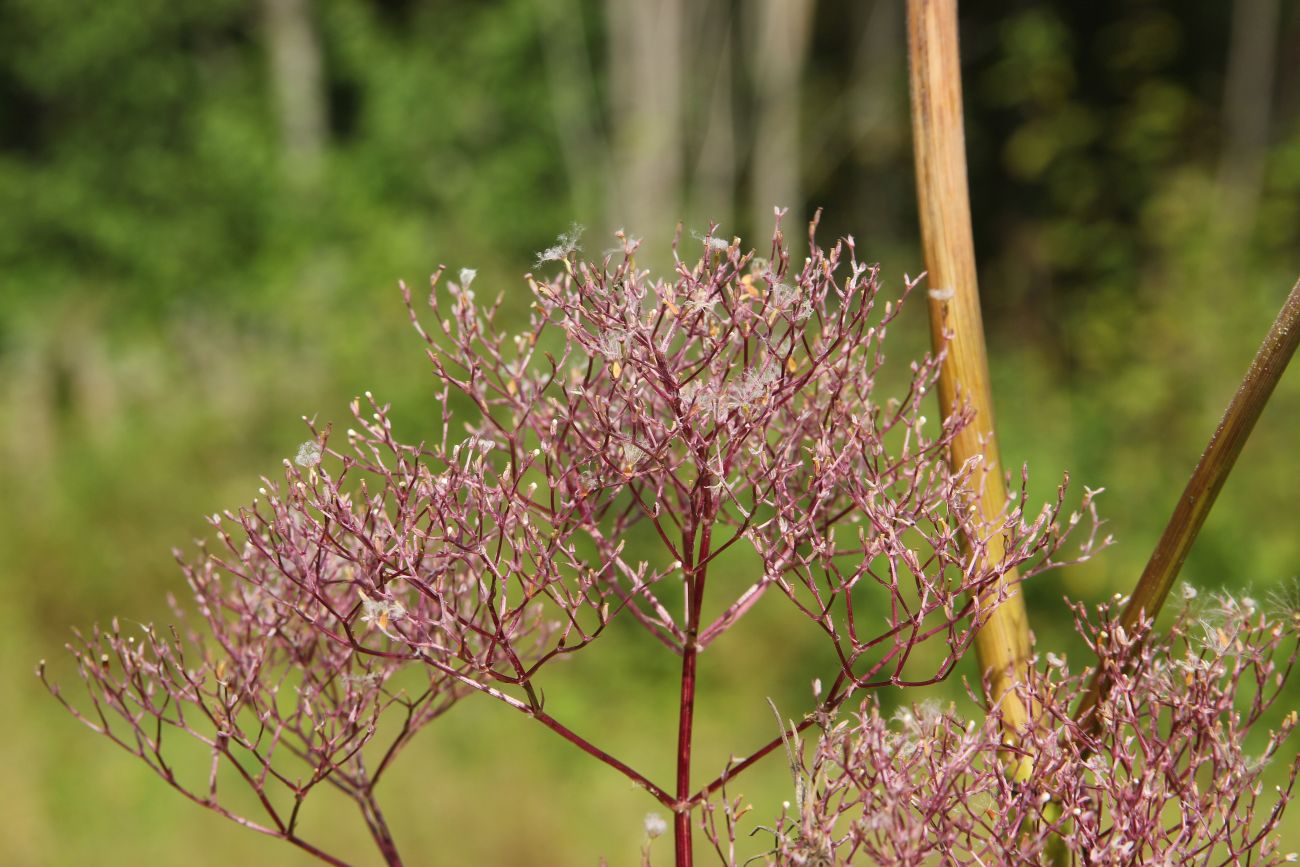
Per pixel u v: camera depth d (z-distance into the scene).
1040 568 1.20
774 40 11.91
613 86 12.04
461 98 13.04
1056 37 9.35
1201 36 12.05
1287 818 3.91
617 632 6.44
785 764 5.51
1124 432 7.06
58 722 5.87
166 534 7.50
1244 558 6.25
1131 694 1.14
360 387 8.23
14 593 6.89
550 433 1.29
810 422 1.30
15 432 9.10
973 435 1.32
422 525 1.34
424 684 3.57
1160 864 1.09
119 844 5.21
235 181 12.91
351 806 5.36
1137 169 8.84
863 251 12.57
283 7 13.84
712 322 1.16
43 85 14.09
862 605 5.74
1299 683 4.83
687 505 1.29
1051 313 9.69
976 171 12.09
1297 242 8.08
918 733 1.12
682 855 1.23
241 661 1.35
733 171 12.57
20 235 13.77
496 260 10.16
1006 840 1.12
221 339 11.55
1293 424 6.63
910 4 1.34
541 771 5.77
